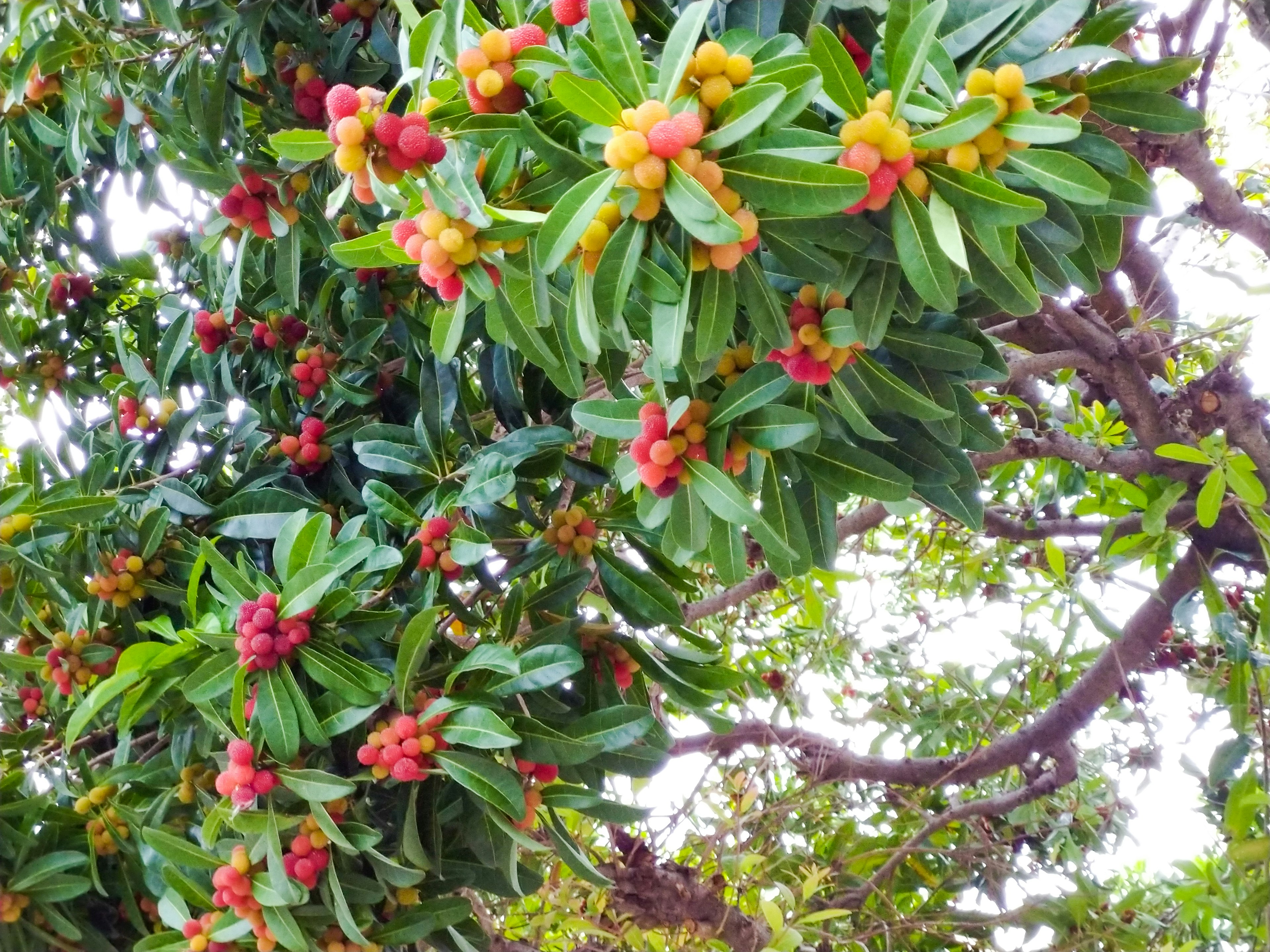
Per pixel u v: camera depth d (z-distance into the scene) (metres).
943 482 1.93
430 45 1.45
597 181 1.29
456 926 2.28
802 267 1.53
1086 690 3.77
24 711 2.67
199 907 2.22
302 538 2.01
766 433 1.68
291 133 1.44
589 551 2.33
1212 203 2.74
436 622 1.96
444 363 1.69
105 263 3.10
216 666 1.93
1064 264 1.70
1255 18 2.66
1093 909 3.57
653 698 3.69
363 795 2.23
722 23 1.60
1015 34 1.42
